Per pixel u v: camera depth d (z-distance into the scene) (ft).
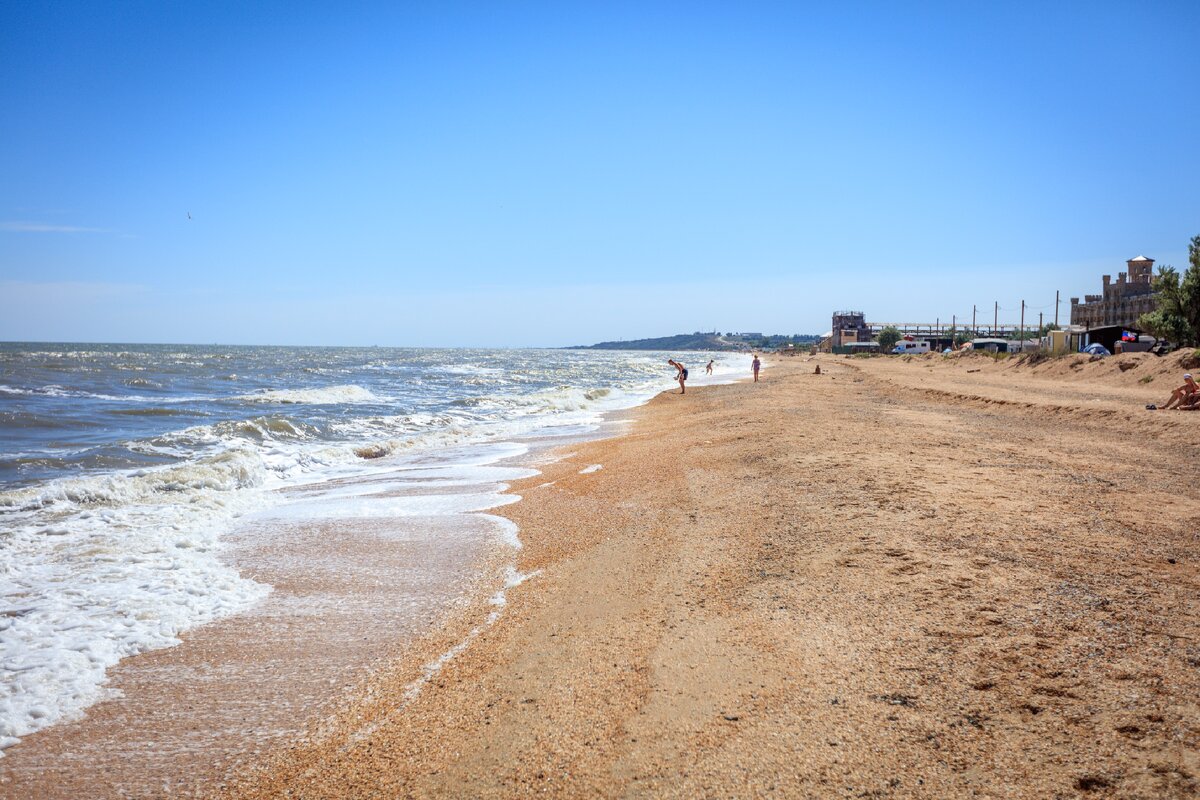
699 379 176.76
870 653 15.38
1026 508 27.27
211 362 225.35
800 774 11.35
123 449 49.44
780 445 45.60
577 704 14.34
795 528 25.86
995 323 362.74
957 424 57.93
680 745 12.48
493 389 138.92
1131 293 275.59
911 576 19.84
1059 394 83.25
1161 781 10.53
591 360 447.01
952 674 14.17
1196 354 84.53
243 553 26.53
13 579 22.75
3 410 70.44
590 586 22.13
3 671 16.42
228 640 18.58
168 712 14.88
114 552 25.94
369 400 103.30
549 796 11.31
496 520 31.68
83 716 14.70
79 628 18.98
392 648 18.07
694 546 25.18
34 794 12.10
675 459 45.19
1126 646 14.99
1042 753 11.43
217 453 50.01
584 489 38.06
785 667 15.12
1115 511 26.86
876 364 247.50
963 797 10.53
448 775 12.19
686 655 16.24
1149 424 52.95
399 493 38.11
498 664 16.75
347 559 25.84
